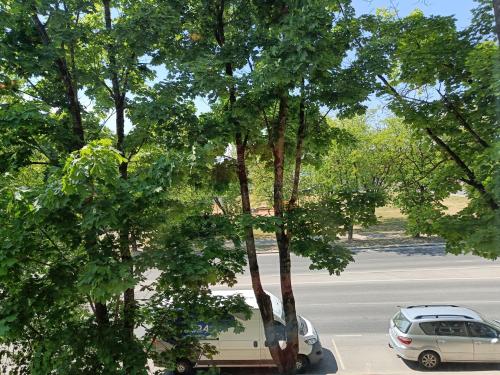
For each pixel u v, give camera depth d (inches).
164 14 266.8
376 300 607.5
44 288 213.8
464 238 218.7
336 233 283.7
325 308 581.6
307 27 224.7
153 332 252.4
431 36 265.4
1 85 273.3
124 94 310.8
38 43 295.4
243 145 300.4
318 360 415.5
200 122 281.9
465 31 251.9
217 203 313.3
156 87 274.2
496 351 404.5
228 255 260.4
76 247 217.6
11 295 213.9
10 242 195.2
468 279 701.9
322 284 702.5
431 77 256.5
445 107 253.0
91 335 223.1
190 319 243.3
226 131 272.8
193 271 203.9
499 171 207.8
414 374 402.3
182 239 225.8
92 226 201.3
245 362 417.7
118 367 216.4
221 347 418.6
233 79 242.5
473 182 249.6
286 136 326.6
